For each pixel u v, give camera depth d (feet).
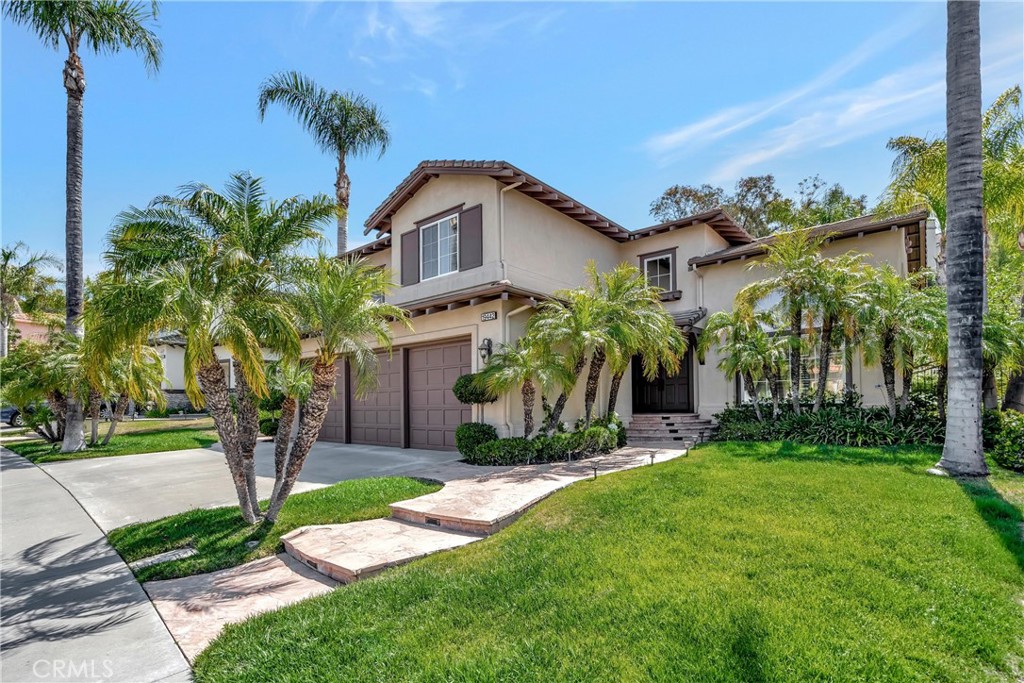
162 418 103.24
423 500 24.20
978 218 27.14
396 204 51.90
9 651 12.85
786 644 11.06
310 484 31.60
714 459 31.89
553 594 13.92
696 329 50.78
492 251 43.01
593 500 22.47
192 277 21.31
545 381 35.22
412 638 12.12
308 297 22.20
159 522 23.67
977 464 25.90
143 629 13.93
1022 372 38.34
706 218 51.65
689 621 12.11
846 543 16.66
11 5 48.29
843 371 44.75
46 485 34.35
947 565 15.01
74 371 48.55
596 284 39.88
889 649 10.91
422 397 47.60
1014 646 11.10
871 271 37.24
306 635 12.59
